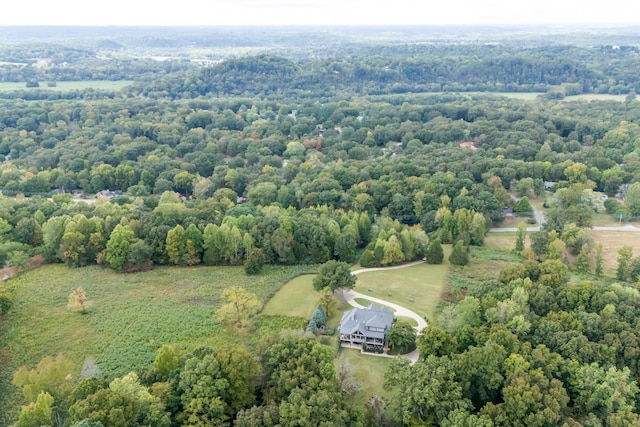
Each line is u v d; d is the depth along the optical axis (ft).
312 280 379.14
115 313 334.24
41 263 404.57
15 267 385.50
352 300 349.41
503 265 407.23
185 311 337.11
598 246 387.14
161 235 409.90
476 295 317.22
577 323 266.57
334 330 311.68
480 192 502.79
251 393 233.14
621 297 293.84
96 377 243.19
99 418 191.93
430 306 341.21
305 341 255.09
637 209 491.72
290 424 204.74
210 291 364.99
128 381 216.33
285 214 458.50
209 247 406.41
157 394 219.41
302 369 232.53
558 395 218.59
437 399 221.87
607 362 245.45
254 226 423.23
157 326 318.86
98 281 378.94
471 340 269.85
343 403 219.00
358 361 282.97
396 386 249.34
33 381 225.56
